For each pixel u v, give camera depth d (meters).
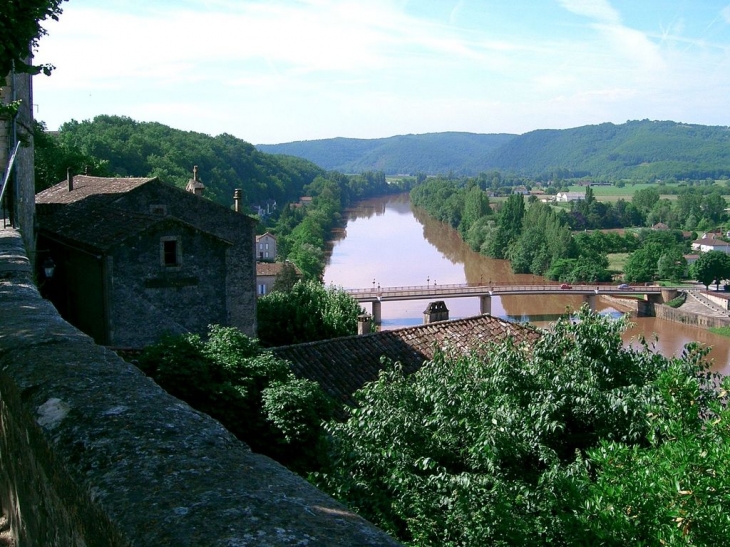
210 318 23.34
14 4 11.59
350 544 2.84
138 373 5.25
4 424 5.82
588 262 117.69
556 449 10.29
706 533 6.98
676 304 91.94
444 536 8.98
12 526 5.88
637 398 10.52
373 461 10.24
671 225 187.75
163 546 2.82
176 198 29.73
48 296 25.72
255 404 15.03
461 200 183.12
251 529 2.92
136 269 21.81
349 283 104.31
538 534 8.16
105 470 3.60
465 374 11.77
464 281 111.06
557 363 11.95
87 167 45.66
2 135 17.45
